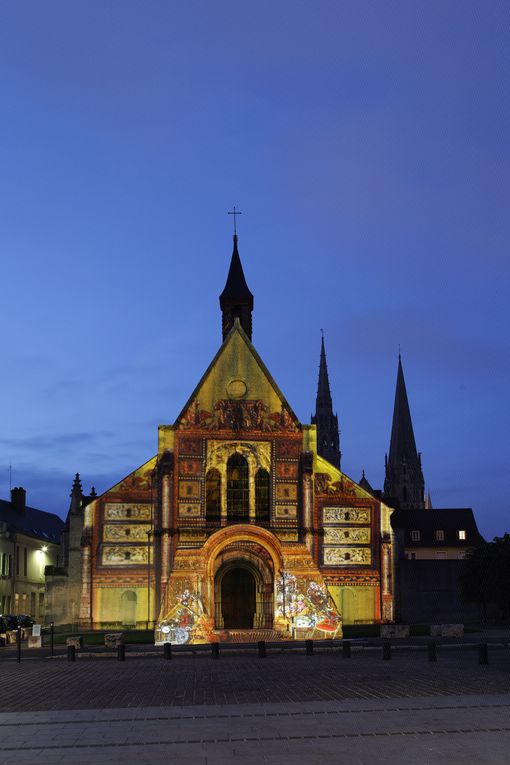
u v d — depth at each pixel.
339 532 66.62
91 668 37.41
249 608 62.19
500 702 22.83
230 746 17.33
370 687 26.81
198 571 57.94
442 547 137.75
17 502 109.62
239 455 65.12
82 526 66.94
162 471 63.69
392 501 146.88
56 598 66.00
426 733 18.42
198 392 65.44
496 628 67.81
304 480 65.00
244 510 64.31
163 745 17.55
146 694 26.39
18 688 29.28
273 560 59.78
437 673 31.11
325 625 57.31
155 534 63.88
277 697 24.80
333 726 19.34
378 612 66.06
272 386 66.38
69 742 18.05
